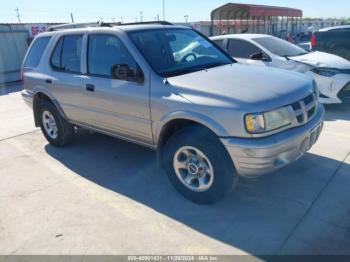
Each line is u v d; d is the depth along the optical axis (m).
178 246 2.82
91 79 4.14
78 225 3.18
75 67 4.46
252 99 2.90
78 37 4.40
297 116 3.08
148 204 3.49
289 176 3.84
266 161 2.86
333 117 6.00
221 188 3.14
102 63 4.05
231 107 2.88
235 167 3.01
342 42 8.32
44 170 4.48
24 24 15.00
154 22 4.61
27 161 4.82
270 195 3.48
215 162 3.07
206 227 3.05
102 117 4.17
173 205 3.45
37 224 3.24
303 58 6.56
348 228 2.90
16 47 14.55
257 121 2.82
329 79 6.16
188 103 3.12
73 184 4.03
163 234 2.98
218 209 3.31
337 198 3.36
